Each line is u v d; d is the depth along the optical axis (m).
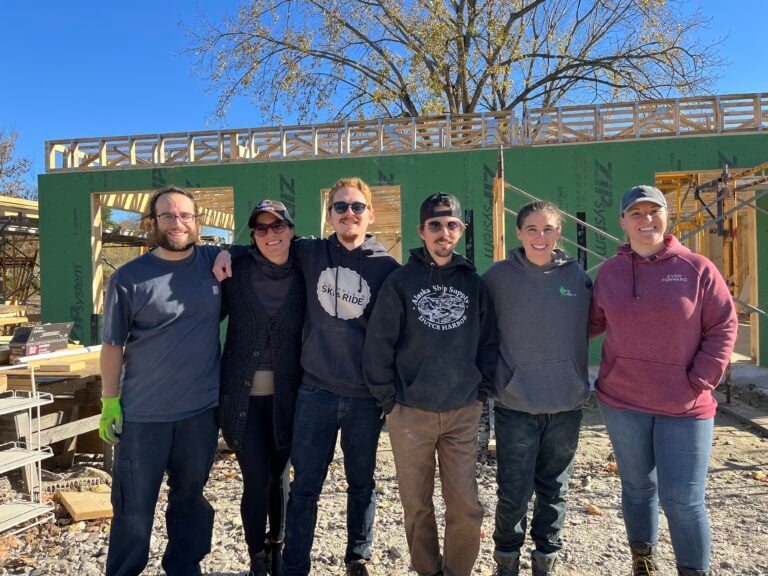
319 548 3.46
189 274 2.81
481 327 2.80
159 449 2.70
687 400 2.52
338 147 11.02
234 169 11.28
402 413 2.72
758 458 5.20
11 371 4.66
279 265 2.90
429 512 2.79
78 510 3.89
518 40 16.66
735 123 9.91
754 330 10.06
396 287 2.69
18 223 15.95
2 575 3.19
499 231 6.11
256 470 2.88
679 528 2.51
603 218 10.23
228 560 3.30
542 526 2.86
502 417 2.80
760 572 3.11
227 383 2.87
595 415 7.02
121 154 11.71
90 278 11.70
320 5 16.75
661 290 2.57
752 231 10.09
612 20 17.58
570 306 2.77
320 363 2.83
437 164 10.66
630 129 10.26
